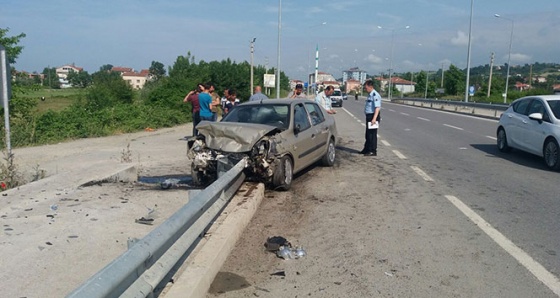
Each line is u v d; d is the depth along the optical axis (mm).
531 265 4789
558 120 10562
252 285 4328
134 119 21875
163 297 3619
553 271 4641
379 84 134500
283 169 7965
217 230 5270
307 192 8102
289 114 8844
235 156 7707
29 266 4344
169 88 30656
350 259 4973
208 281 4191
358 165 10992
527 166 10938
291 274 4586
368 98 12531
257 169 7750
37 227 5457
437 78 112875
